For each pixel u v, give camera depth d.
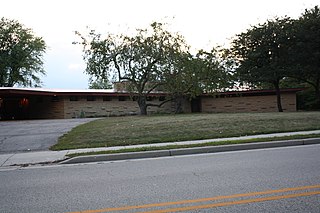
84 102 29.64
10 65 39.16
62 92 27.33
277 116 17.12
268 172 6.14
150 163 7.79
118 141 11.12
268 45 29.44
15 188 5.51
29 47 41.38
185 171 6.57
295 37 27.83
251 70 30.67
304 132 12.45
